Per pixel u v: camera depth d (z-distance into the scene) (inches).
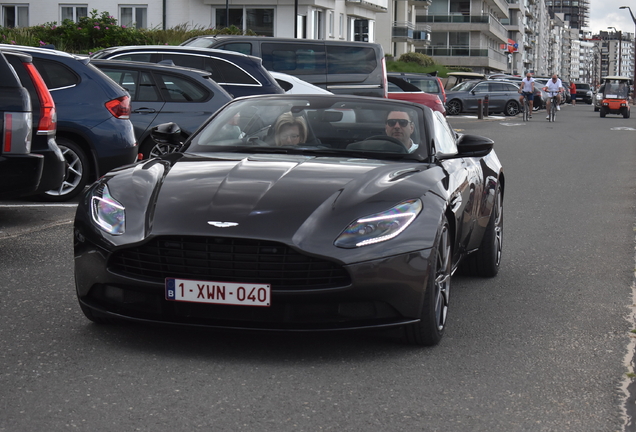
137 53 518.3
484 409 140.2
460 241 202.8
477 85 1577.3
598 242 314.0
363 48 666.8
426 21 3447.3
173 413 134.2
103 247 163.2
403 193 171.2
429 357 167.8
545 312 208.8
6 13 1504.7
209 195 167.0
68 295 209.8
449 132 236.5
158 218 161.0
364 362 163.2
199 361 160.7
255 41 649.0
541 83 2127.2
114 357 161.6
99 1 1487.5
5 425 127.4
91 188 179.3
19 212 335.6
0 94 250.7
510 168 598.2
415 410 138.8
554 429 132.3
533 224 354.3
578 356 171.6
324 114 213.8
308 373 155.8
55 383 146.6
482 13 3521.2
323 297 156.6
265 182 172.6
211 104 420.2
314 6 1520.7
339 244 157.5
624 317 205.0
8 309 194.9
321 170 180.7
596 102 1899.6
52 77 354.0
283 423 131.4
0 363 156.5
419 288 163.5
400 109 217.2
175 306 160.6
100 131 355.6
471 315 203.9
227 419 132.3
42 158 258.7
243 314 158.9
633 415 138.8
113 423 129.3
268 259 156.5
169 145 414.9
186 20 1491.1
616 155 733.3
